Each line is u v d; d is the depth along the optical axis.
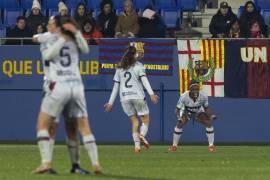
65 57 33.84
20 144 68.19
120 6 83.75
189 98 59.34
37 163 44.06
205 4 86.88
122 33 73.25
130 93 55.16
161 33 74.75
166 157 50.62
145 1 83.44
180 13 83.00
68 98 33.91
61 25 33.84
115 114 71.69
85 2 84.19
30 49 72.50
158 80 71.38
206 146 66.31
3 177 33.97
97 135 72.12
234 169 40.31
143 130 56.16
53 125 34.84
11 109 72.81
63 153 54.28
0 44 73.06
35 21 74.88
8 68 72.81
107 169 39.56
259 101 71.00
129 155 52.72
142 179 33.50
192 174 36.75
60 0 84.06
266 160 47.97
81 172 35.44
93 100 72.06
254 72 70.94
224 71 71.06
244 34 74.00
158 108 71.38
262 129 71.06
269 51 70.62
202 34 79.88
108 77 71.88
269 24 80.81
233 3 89.00
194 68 71.19
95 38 72.06
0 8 84.44
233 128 71.25
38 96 72.56
